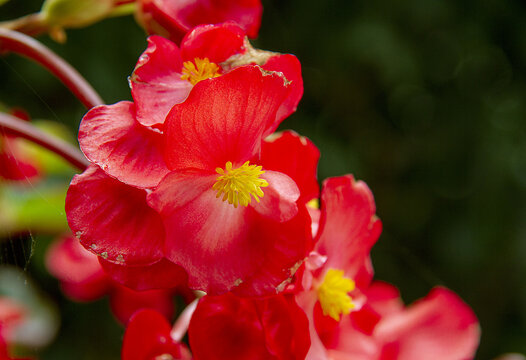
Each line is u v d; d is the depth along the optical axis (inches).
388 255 39.2
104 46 31.5
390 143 42.0
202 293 12.5
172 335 12.2
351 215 12.1
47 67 13.1
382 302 14.0
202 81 10.6
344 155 36.6
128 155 10.8
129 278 11.0
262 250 10.9
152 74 11.1
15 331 18.7
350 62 37.7
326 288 11.8
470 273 39.6
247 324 11.2
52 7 13.5
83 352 31.3
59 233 18.7
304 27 37.4
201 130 10.8
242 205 10.9
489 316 39.6
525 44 41.1
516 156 40.6
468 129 42.0
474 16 40.1
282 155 11.5
